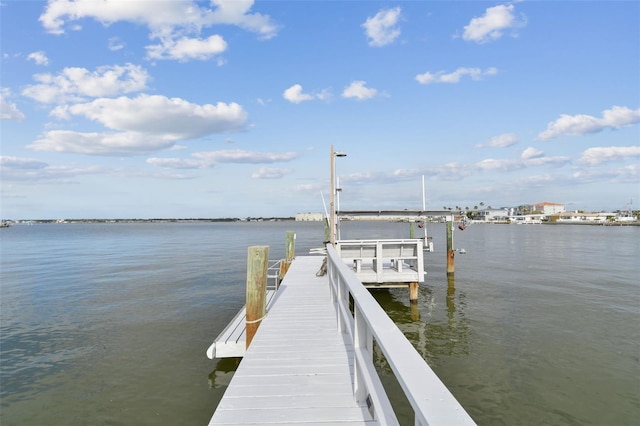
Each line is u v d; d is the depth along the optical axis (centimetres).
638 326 984
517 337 905
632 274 1844
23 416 579
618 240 4675
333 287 688
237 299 1377
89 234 7762
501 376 691
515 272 1928
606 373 699
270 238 5556
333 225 1212
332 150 1235
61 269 2217
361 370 291
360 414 326
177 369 743
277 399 354
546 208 17775
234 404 345
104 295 1452
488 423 543
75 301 1351
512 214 17775
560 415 561
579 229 9169
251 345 509
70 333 977
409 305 1237
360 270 1223
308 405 342
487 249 3353
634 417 555
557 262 2359
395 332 199
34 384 682
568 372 705
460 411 113
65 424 556
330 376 405
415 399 121
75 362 782
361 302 277
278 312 696
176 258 2783
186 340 920
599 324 1002
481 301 1288
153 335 959
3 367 757
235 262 2506
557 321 1035
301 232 7688
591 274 1847
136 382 687
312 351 484
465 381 673
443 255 2792
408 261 1697
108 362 780
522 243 4144
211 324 1058
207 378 703
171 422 558
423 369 147
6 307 1264
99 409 595
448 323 1034
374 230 10194
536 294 1388
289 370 423
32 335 962
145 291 1529
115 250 3588
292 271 1230
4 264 2488
